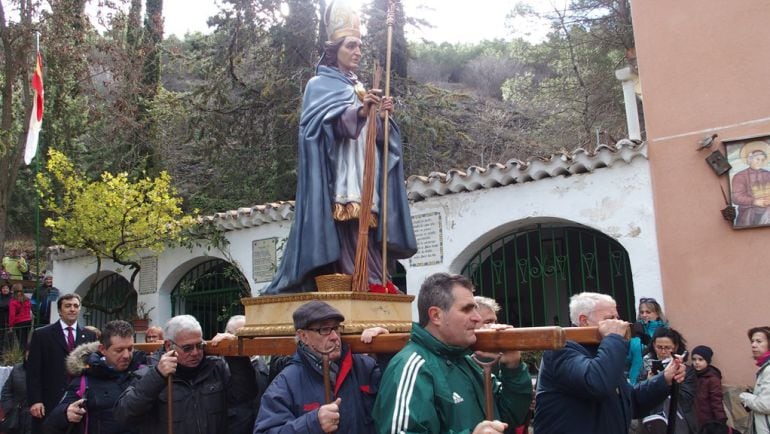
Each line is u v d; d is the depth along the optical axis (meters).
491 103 28.50
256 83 18.44
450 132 18.36
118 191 12.64
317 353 3.54
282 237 11.78
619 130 20.27
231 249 12.45
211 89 18.25
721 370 8.01
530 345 2.98
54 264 15.31
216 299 13.23
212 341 4.32
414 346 3.13
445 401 2.96
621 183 8.87
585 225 9.07
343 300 3.86
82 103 18.12
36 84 12.08
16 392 7.29
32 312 14.22
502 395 3.48
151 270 13.52
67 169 12.98
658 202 8.62
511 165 9.48
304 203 4.41
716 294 8.15
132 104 17.55
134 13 19.98
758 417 6.24
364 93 4.68
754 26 8.34
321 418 3.13
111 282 14.80
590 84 21.81
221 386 4.47
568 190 9.23
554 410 3.82
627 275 9.23
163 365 4.12
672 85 8.73
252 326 4.16
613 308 4.06
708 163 8.33
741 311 7.99
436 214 10.28
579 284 10.62
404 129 16.95
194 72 22.16
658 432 5.43
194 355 4.32
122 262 13.15
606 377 3.35
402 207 4.62
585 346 3.94
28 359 6.74
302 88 17.58
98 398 4.89
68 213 13.20
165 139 21.20
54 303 14.70
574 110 23.27
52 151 12.92
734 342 7.98
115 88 16.81
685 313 8.29
